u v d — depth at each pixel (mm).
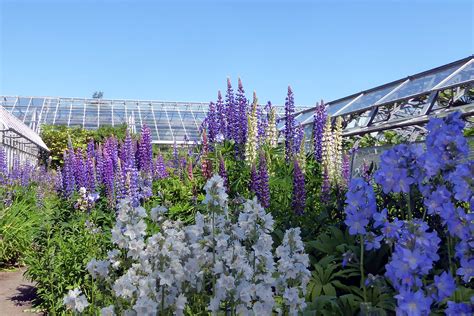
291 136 9898
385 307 3969
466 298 3762
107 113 38844
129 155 10469
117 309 3732
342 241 5559
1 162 16406
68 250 7055
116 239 3834
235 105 10062
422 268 2846
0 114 21531
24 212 12172
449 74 13695
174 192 10547
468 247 3414
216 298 3465
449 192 3537
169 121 38344
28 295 8039
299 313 3877
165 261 3561
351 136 14633
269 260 3654
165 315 3539
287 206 7395
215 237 3695
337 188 7109
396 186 3443
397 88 15352
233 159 9898
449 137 3625
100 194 11094
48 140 33531
